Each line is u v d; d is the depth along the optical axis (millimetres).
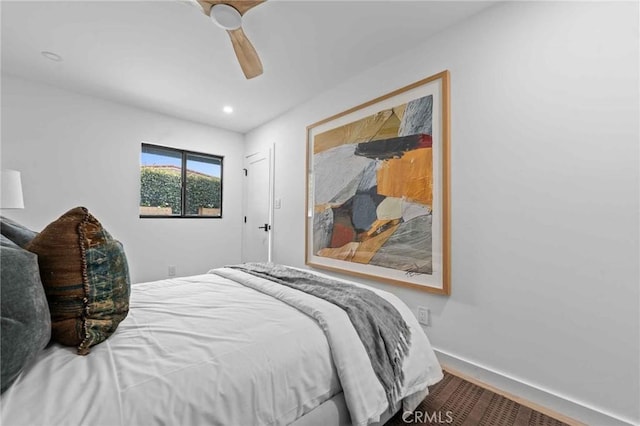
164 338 984
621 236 1311
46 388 695
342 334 1129
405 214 2125
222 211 4027
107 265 983
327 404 1035
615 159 1331
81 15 1802
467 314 1802
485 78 1746
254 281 1716
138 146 3271
